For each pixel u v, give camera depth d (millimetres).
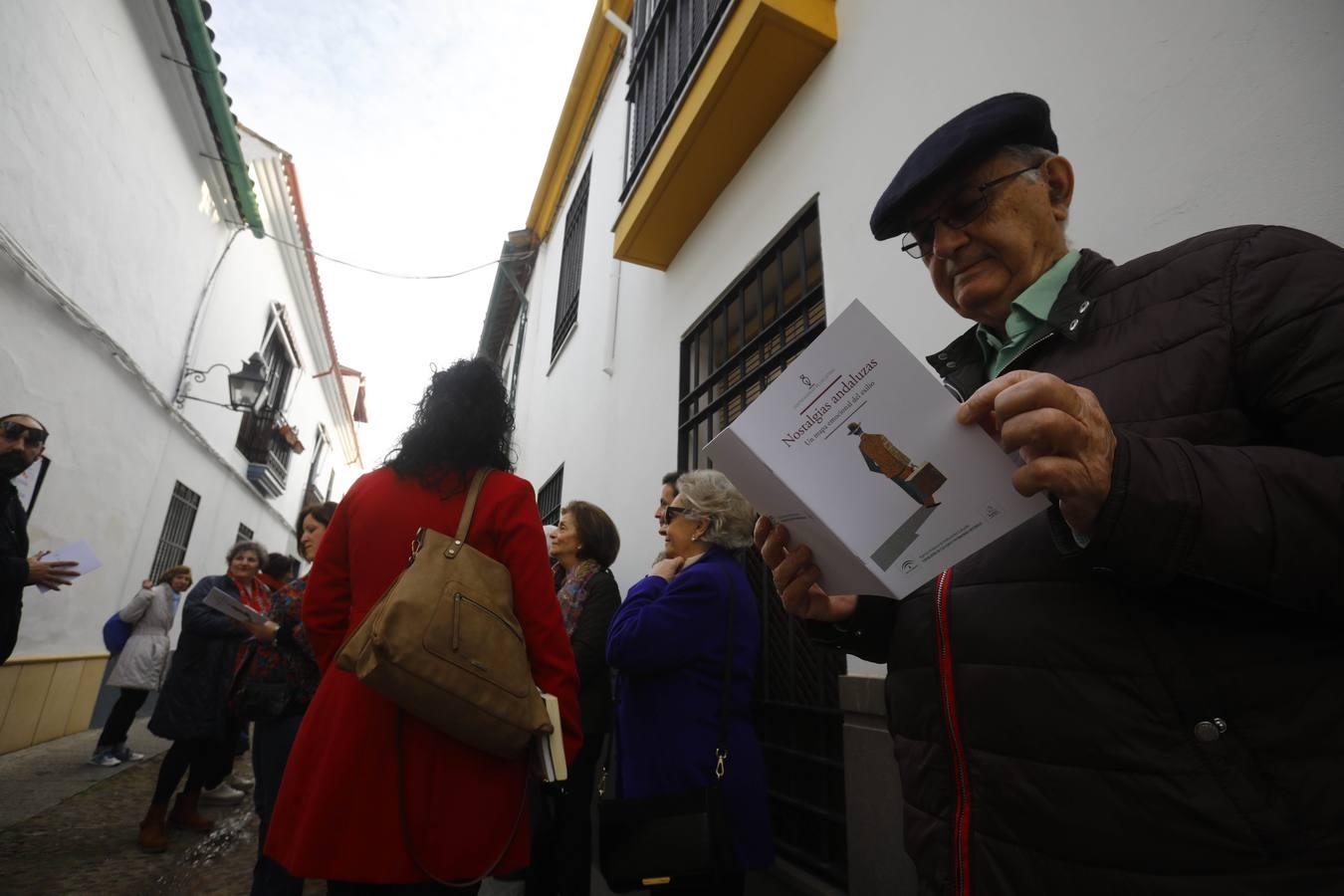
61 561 3262
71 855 3314
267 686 2426
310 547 3090
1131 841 700
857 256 2416
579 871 2373
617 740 2027
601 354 5562
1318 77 1133
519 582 1467
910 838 991
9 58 4438
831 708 2283
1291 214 1141
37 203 4914
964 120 1049
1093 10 1614
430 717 1247
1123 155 1481
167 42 6230
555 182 9250
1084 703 752
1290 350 705
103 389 6164
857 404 846
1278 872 627
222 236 8570
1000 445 751
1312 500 626
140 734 7199
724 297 3494
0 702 5266
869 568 838
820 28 2834
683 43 4184
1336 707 649
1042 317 970
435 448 1542
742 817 1722
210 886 3000
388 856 1213
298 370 14570
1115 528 651
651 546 3893
